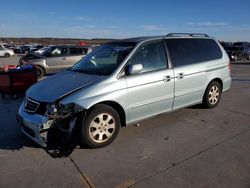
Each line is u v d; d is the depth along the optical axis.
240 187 3.19
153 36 5.24
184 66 5.37
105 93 4.21
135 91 4.54
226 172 3.51
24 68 8.58
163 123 5.38
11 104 7.50
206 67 5.84
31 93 4.45
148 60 4.85
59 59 13.64
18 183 3.36
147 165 3.74
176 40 5.44
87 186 3.28
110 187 3.25
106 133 4.31
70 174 3.54
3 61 28.05
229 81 6.59
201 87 5.80
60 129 4.05
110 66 4.62
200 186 3.22
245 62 23.83
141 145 4.38
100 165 3.77
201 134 4.82
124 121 4.57
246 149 4.19
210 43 6.17
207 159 3.87
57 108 3.95
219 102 6.97
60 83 4.46
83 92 4.08
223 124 5.34
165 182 3.31
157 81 4.83
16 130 5.20
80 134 4.10
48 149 4.27
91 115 4.10
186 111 6.15
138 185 3.27
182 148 4.25
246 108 6.49
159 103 4.95
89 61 5.21
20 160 3.95
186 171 3.56
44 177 3.49
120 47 4.98
